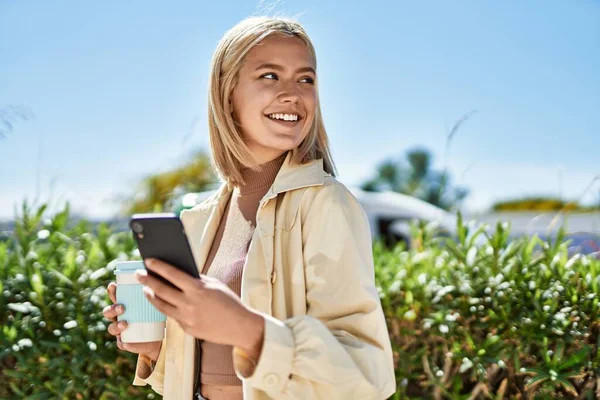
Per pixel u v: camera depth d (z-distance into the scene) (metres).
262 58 1.75
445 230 3.19
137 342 1.67
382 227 9.44
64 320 2.72
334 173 1.87
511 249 2.68
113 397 2.68
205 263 1.88
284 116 1.74
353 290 1.55
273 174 1.82
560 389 2.46
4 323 2.75
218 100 1.81
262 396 1.53
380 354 1.51
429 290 2.68
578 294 2.51
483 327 2.54
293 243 1.63
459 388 2.53
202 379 1.75
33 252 2.94
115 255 2.97
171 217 1.33
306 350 1.41
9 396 2.67
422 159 35.44
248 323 1.37
